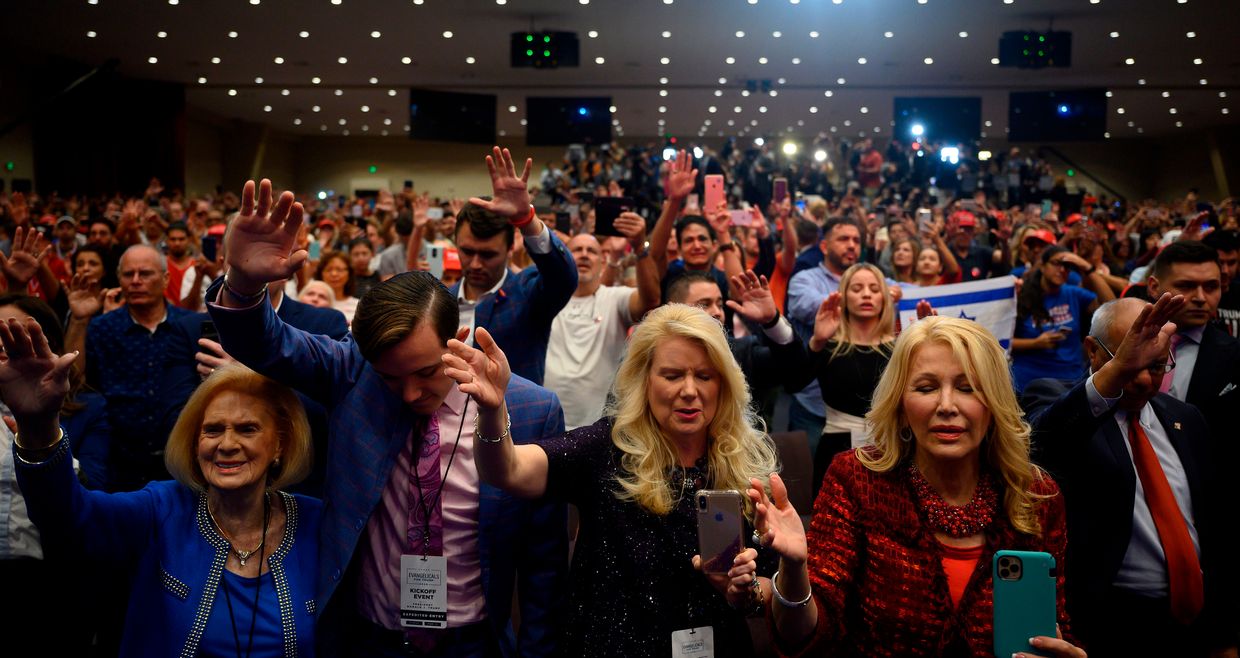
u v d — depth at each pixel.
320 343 2.20
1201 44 18.48
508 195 3.00
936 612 1.90
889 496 1.99
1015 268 8.55
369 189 34.00
